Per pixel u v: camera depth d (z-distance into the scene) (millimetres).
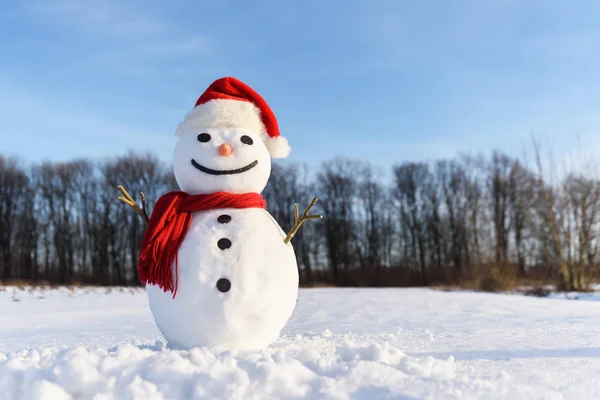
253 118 5105
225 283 4363
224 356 3986
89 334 8359
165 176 43312
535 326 8258
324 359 4094
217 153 4832
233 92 5215
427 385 3697
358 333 7668
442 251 44625
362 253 45469
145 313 12422
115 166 42656
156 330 8875
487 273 22734
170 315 4480
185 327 4434
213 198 4707
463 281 25062
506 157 42625
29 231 42250
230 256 4441
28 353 4391
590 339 6633
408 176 45875
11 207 41812
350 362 3951
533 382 4094
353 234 45406
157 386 3650
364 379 3748
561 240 22875
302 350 4270
